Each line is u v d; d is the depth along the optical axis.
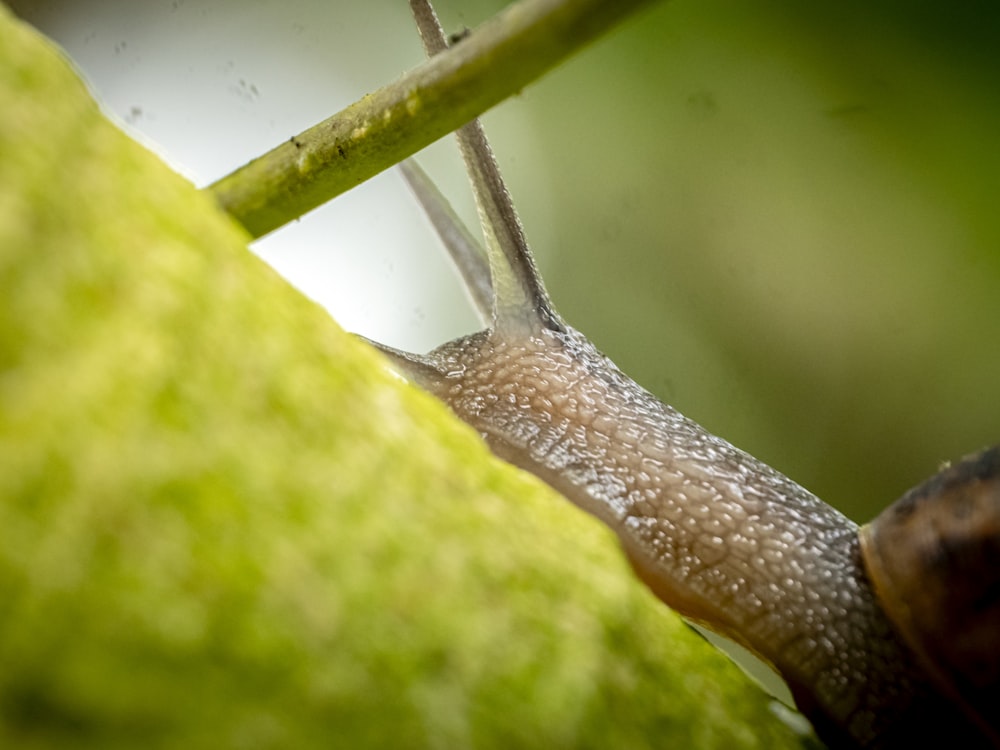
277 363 0.08
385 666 0.07
